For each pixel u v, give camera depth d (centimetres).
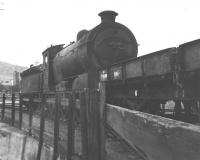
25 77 2197
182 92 650
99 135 466
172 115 845
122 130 328
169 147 211
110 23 1247
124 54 1255
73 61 1310
